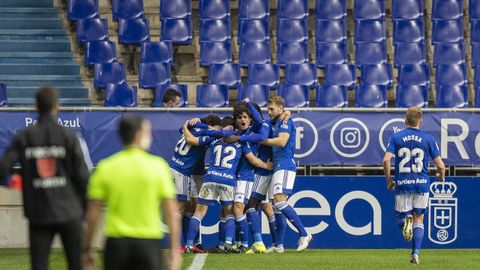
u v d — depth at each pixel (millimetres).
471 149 44438
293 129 41281
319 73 63375
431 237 44656
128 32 63281
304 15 64938
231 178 40906
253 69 60906
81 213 23781
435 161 37094
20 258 39344
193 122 41188
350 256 40406
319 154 44438
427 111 44500
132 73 63906
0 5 65875
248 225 43500
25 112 44344
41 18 65000
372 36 64062
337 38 63844
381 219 44500
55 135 23578
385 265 36656
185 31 63906
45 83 61188
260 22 64188
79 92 60438
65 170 23625
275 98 41250
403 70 61344
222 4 65062
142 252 20562
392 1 65188
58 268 35312
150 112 44312
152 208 20750
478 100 59594
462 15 64875
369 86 58969
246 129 41312
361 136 44344
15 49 63125
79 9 64250
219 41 63750
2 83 57656
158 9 67188
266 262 37531
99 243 42406
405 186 37156
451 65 61500
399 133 37438
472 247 44656
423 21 64750
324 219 44500
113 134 44188
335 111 44438
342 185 44469
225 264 36719
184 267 35594
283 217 41906
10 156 23359
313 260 38500
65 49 63500
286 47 63219
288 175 41188
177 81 62844
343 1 65188
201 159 42000
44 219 23359
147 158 20938
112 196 20656
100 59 62000
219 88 58438
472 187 44562
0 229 44594
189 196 41625
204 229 44438
